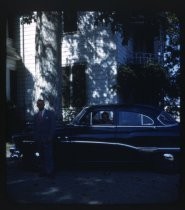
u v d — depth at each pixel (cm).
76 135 1109
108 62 2103
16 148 1149
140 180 983
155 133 1093
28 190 860
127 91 2097
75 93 2156
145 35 1534
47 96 1439
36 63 1473
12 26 2258
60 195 812
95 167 1199
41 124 1012
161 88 2189
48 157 1016
